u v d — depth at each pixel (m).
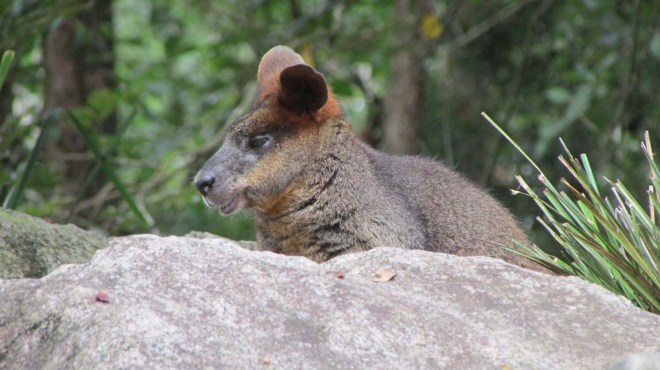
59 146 20.58
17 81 19.27
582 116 19.03
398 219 10.64
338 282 6.53
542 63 21.88
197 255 6.54
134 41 23.73
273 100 10.98
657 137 20.42
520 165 21.55
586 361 6.25
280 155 10.82
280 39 20.39
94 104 17.31
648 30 19.77
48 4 16.72
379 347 6.05
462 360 6.07
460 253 11.09
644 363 5.62
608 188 19.09
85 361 5.63
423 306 6.55
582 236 8.17
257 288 6.33
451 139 22.61
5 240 9.62
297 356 5.86
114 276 6.27
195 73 25.70
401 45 20.72
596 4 19.64
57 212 17.61
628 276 8.00
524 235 11.72
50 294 6.14
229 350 5.80
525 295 6.90
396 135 22.39
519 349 6.24
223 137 11.67
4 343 6.06
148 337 5.72
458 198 11.36
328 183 10.79
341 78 22.12
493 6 22.25
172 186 20.86
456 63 22.48
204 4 22.30
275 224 11.02
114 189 18.91
